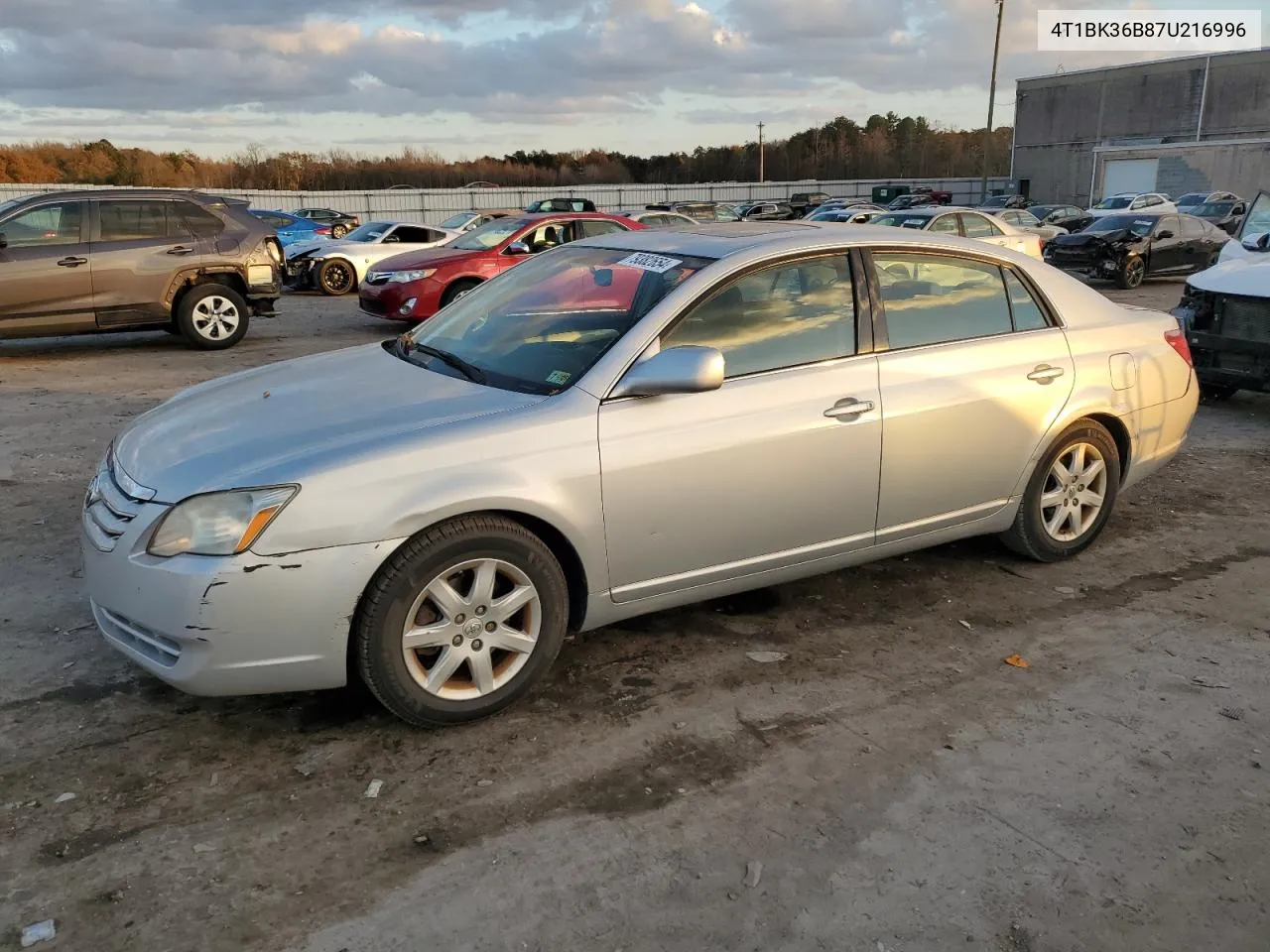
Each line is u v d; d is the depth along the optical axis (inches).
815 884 99.4
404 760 120.3
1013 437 165.6
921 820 109.3
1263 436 287.7
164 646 116.0
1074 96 2162.9
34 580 171.9
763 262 144.3
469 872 100.7
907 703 134.4
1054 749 123.3
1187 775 118.0
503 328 152.8
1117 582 176.4
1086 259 766.5
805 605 165.9
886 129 3597.4
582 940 91.8
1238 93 1867.6
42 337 417.4
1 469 240.1
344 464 115.3
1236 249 377.7
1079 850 104.7
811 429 142.6
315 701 133.5
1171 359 189.5
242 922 93.4
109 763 118.5
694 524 136.7
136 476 122.6
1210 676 142.2
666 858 103.1
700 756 121.7
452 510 118.4
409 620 120.1
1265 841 106.4
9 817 107.8
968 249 165.9
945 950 91.1
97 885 97.8
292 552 112.5
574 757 121.2
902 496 155.5
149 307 426.6
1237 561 187.0
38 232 401.1
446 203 1924.2
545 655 130.0
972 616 161.9
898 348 154.3
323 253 722.2
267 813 109.6
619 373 131.5
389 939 91.5
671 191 2207.2
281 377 152.2
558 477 124.8
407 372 146.3
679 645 151.3
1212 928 94.0
